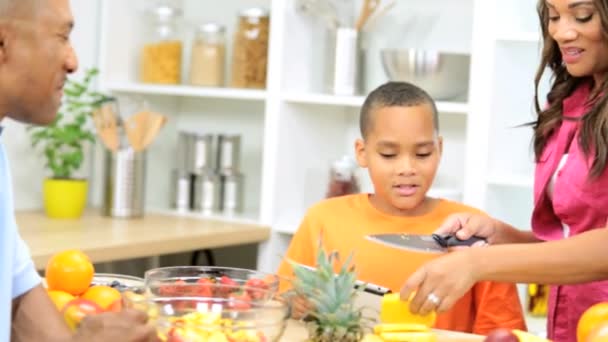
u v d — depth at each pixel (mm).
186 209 3906
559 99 2205
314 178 3695
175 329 1574
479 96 3158
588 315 1711
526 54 3268
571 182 2102
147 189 4086
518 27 3234
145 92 3959
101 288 1912
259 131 4047
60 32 1535
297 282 1744
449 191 3271
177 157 3982
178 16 3949
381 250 2350
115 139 3668
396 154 2328
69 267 1892
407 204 2334
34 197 3783
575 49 2023
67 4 1557
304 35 3656
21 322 1666
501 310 2211
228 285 1728
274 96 3568
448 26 3605
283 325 1638
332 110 3770
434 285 1794
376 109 2348
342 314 1717
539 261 1830
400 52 3301
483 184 3162
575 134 2139
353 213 2428
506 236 2197
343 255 2381
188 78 3941
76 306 1729
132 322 1509
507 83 3215
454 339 1781
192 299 1619
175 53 3920
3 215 1550
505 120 3225
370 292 1906
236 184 3891
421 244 2090
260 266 3609
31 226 3377
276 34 3564
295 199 3674
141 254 3189
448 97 3363
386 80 3701
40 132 3621
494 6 3139
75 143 3635
